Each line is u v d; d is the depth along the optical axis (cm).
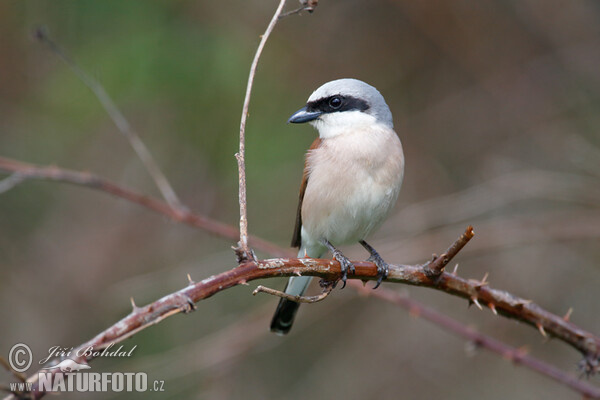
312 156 835
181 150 1202
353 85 834
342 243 862
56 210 1240
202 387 1091
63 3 1098
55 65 1113
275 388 1193
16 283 1188
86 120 1122
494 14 1369
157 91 1081
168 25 1122
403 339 1223
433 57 1380
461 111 1371
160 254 1224
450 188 1336
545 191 1144
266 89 1215
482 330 1207
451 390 1182
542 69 1362
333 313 1251
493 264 1241
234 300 1199
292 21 1318
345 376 1205
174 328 1144
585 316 1181
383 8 1365
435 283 592
